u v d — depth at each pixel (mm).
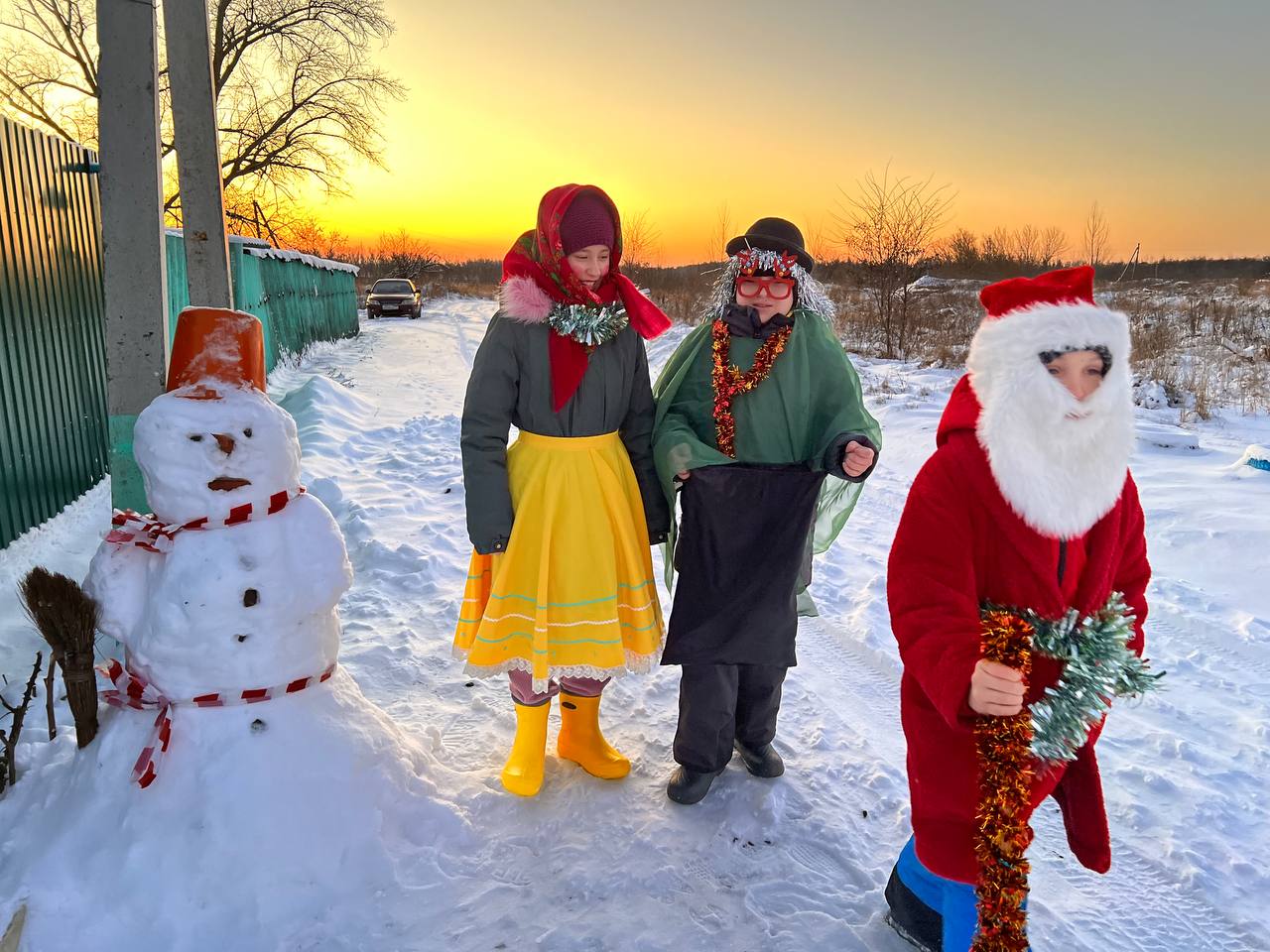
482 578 2605
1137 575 1896
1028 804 1667
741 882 2332
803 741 3082
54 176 5570
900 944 2127
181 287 8688
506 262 2527
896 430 8859
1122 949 2170
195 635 2061
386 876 2215
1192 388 11188
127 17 3197
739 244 2586
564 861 2369
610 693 3361
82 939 1904
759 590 2475
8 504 4676
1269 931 2238
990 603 1758
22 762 2361
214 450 2049
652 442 2695
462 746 2924
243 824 2066
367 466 7070
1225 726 3299
